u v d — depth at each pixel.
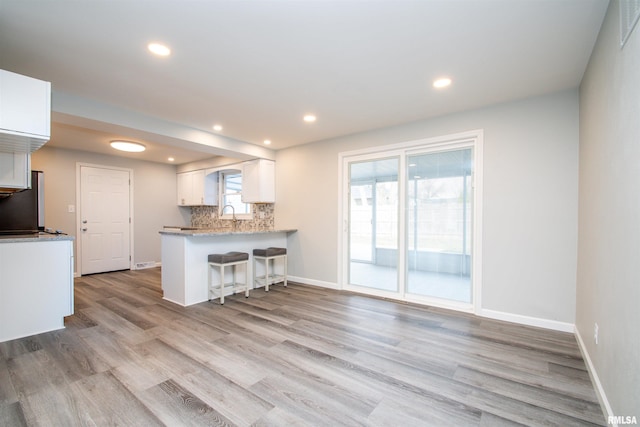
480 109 3.32
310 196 4.83
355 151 4.30
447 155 3.62
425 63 2.39
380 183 4.14
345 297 4.08
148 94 3.00
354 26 1.93
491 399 1.85
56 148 5.25
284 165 5.19
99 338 2.71
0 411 1.69
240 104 3.24
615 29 1.61
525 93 2.95
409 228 3.91
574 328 2.82
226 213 6.40
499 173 3.21
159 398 1.83
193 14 1.81
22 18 1.84
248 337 2.75
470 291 3.47
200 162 6.43
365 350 2.50
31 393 1.87
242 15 1.82
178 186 6.98
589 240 2.27
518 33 1.99
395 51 2.22
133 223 6.24
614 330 1.60
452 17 1.83
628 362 1.40
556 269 2.93
